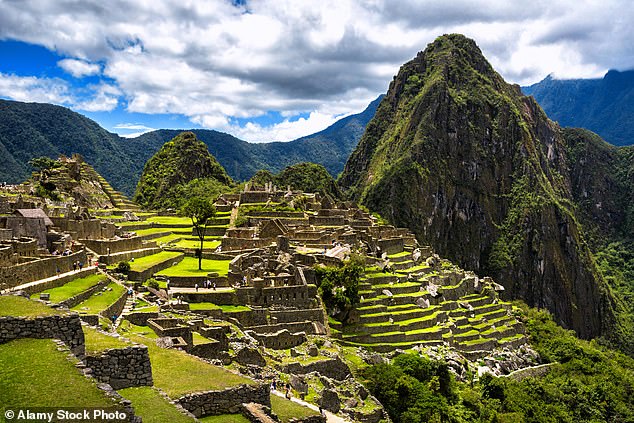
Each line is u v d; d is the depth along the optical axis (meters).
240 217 149.00
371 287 120.19
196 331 59.94
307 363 72.75
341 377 77.25
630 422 132.62
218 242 132.00
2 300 31.11
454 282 161.62
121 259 89.69
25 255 67.50
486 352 132.88
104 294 63.69
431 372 98.62
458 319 137.12
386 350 104.31
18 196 110.75
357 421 65.25
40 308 29.86
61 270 67.75
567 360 160.00
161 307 68.88
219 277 89.19
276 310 88.38
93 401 23.42
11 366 25.11
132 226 130.38
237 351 61.34
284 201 179.38
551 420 114.31
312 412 42.25
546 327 175.12
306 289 92.88
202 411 31.88
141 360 31.05
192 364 37.66
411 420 82.12
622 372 160.00
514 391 116.75
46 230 80.25
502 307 167.00
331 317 101.38
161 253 110.50
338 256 116.62
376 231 169.25
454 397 99.81
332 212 169.38
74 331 28.72
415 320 117.62
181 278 87.69
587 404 132.50
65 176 149.25
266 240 120.88
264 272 95.50
